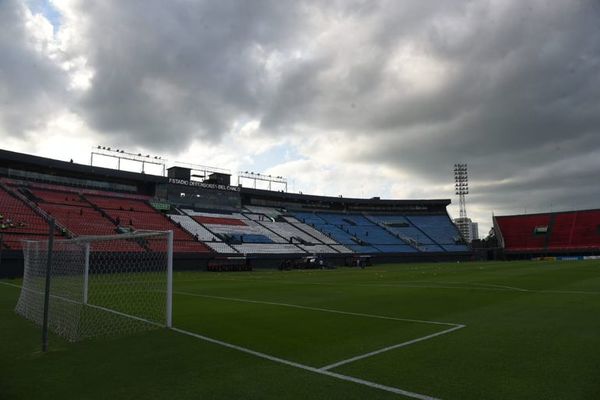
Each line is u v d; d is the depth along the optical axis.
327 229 70.25
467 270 35.38
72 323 9.88
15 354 7.12
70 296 13.95
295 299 15.40
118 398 5.02
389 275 30.58
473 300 14.24
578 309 11.67
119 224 44.09
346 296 16.25
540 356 6.64
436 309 12.27
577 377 5.55
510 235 81.88
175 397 5.03
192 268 43.38
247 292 18.27
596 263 43.06
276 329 9.31
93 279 22.75
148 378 5.77
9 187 42.25
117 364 6.48
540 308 11.99
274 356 6.89
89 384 5.54
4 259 30.80
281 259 52.31
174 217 53.00
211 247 48.09
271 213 69.38
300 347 7.52
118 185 54.34
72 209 43.56
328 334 8.70
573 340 7.74
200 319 10.73
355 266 52.16
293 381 5.57
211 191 61.47
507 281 22.00
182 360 6.68
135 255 27.81
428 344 7.62
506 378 5.56
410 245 72.19
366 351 7.16
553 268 34.84
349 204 82.69
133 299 14.71
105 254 26.61
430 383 5.41
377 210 84.75
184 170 60.44
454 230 81.31
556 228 78.88
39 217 38.59
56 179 49.00
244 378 5.72
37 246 12.67
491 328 9.06
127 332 8.96
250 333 8.85
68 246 14.48
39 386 5.48
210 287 20.89
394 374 5.81
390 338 8.22
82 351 7.30
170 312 9.64
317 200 76.06
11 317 10.92
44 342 7.34
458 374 5.77
